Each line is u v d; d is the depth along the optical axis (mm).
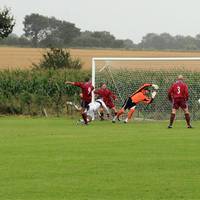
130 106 72812
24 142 53281
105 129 65000
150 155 45438
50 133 60812
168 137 56844
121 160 43188
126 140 54406
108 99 75188
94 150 48031
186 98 66688
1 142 53312
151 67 82375
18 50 188125
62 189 34188
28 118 81438
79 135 58750
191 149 48531
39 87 89375
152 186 34906
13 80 89375
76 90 88625
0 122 74438
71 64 116500
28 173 38500
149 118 79688
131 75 82250
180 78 67000
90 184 35375
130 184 35406
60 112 88062
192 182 35906
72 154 45969
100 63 100188
